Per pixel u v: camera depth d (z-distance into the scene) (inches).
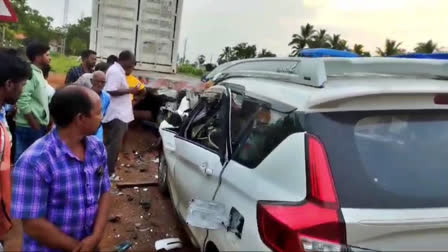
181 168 155.3
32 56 174.4
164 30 380.5
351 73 110.0
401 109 94.7
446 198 88.4
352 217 80.4
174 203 168.7
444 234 85.8
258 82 123.2
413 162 91.2
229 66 180.1
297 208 83.1
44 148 83.4
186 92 311.6
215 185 117.1
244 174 102.8
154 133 343.6
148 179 246.2
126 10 368.2
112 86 229.3
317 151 86.3
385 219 81.5
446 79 115.9
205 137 143.9
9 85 117.2
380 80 104.2
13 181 82.1
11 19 175.9
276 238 83.9
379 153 89.7
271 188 91.2
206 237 120.7
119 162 278.8
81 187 87.0
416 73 114.2
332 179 83.8
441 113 98.3
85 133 87.5
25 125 179.2
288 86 106.7
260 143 103.7
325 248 79.1
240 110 121.3
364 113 92.5
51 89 191.9
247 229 92.9
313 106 91.0
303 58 107.5
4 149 112.9
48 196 84.0
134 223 185.3
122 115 234.7
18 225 168.4
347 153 87.2
